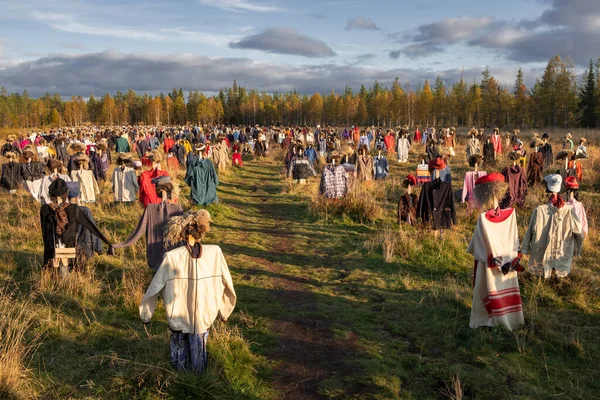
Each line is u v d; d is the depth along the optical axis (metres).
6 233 9.34
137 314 6.10
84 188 11.92
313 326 6.07
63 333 5.45
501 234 5.86
